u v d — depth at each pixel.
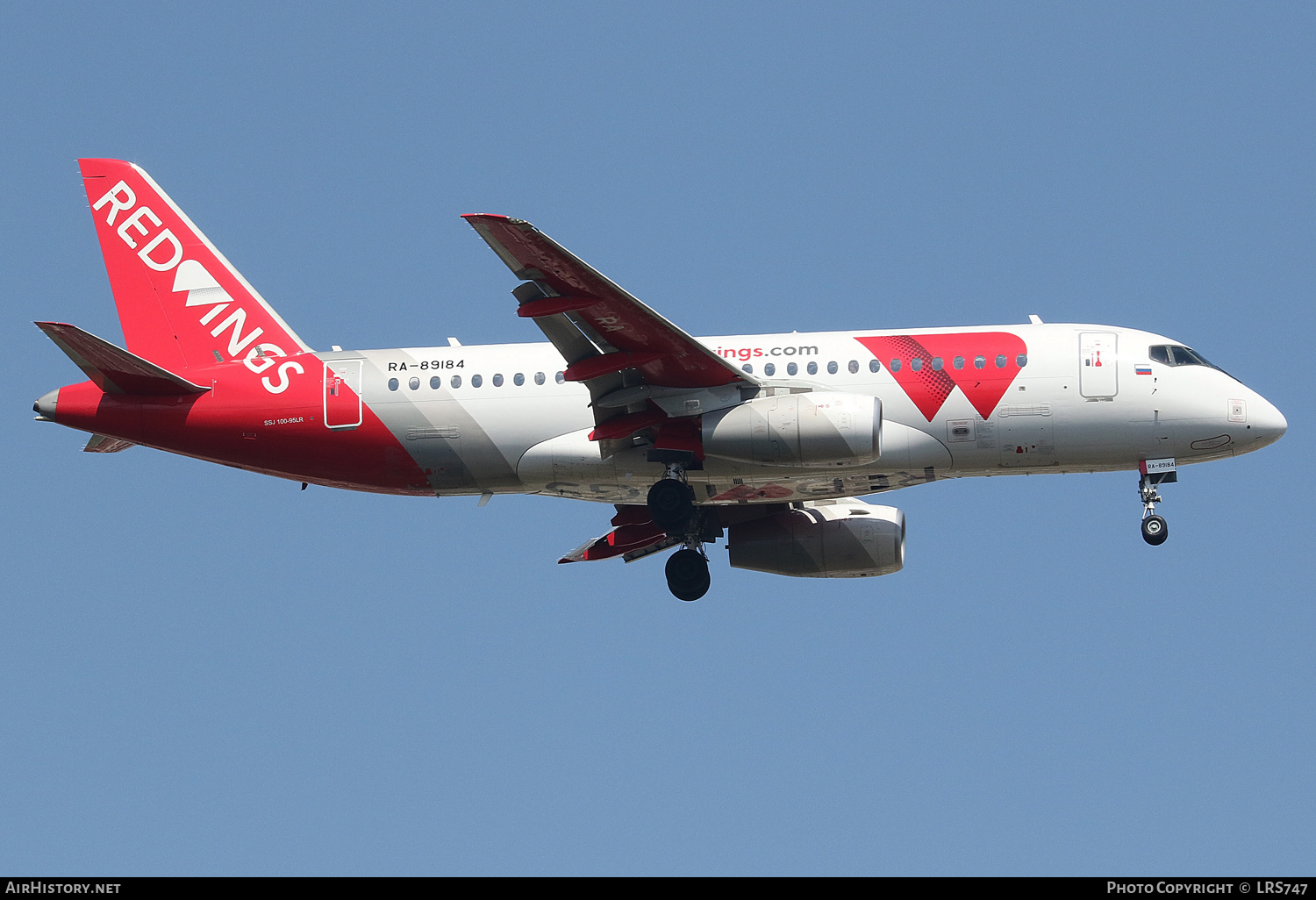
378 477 107.56
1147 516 101.75
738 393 99.12
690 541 107.62
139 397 107.94
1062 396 99.62
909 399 100.19
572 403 104.12
